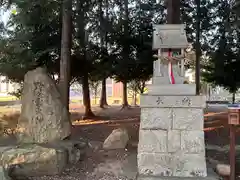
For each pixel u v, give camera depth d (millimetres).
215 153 6539
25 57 9133
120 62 11875
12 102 17766
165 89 4691
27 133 5887
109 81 35031
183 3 12039
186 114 4641
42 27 9227
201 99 4594
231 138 4496
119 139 6953
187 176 4598
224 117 13859
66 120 6293
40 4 6684
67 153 5531
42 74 6230
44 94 6062
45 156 5070
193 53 10438
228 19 10500
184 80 4812
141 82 20047
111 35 11977
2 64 9562
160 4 11891
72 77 12859
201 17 12227
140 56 11547
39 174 5031
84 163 5676
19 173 4918
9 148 5492
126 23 11992
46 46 9602
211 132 9641
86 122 12453
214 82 14719
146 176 4602
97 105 23469
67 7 7387
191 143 4625
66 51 8570
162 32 4984
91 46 11961
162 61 4879
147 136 4703
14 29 9125
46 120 5949
